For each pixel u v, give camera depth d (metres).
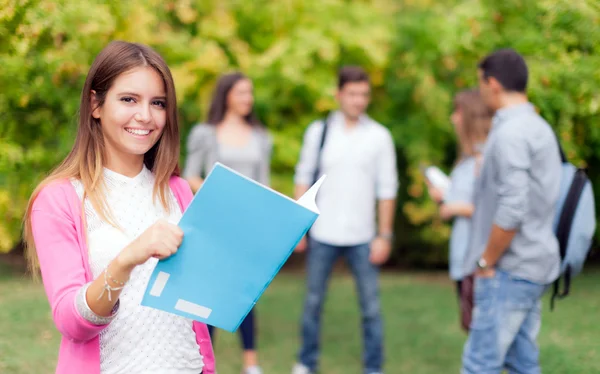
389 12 7.48
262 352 4.75
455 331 5.22
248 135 4.30
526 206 2.86
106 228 1.81
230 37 7.00
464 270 3.17
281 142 6.95
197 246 1.63
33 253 1.89
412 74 7.21
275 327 5.39
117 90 1.81
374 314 4.21
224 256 1.65
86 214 1.80
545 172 2.92
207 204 1.61
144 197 1.92
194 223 1.62
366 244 4.24
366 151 4.20
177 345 1.84
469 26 4.42
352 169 4.18
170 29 6.48
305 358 4.27
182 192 2.06
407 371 4.32
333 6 7.25
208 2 6.93
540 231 2.95
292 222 1.66
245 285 1.68
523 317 3.03
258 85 6.95
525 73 3.02
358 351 4.80
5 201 3.98
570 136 3.81
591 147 4.18
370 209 4.27
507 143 2.88
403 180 7.60
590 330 4.47
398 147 7.46
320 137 4.27
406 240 7.75
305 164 4.32
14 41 3.17
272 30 7.30
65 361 1.73
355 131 4.25
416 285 6.94
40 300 4.87
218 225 1.62
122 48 1.85
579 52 3.66
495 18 4.28
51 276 1.69
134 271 1.81
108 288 1.57
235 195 1.61
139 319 1.78
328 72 7.23
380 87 7.55
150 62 1.85
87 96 1.86
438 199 4.05
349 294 6.62
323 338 5.12
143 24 4.07
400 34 7.28
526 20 4.09
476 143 3.79
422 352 4.71
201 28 6.88
